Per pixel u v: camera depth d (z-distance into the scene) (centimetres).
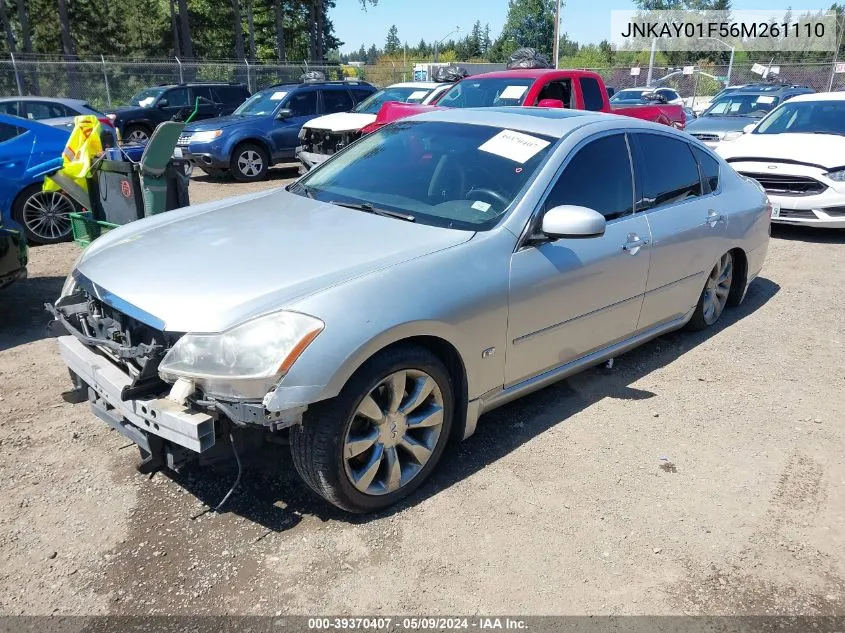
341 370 259
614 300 393
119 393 274
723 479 334
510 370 341
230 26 4975
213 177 1393
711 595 258
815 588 264
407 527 290
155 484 315
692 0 6612
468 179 365
